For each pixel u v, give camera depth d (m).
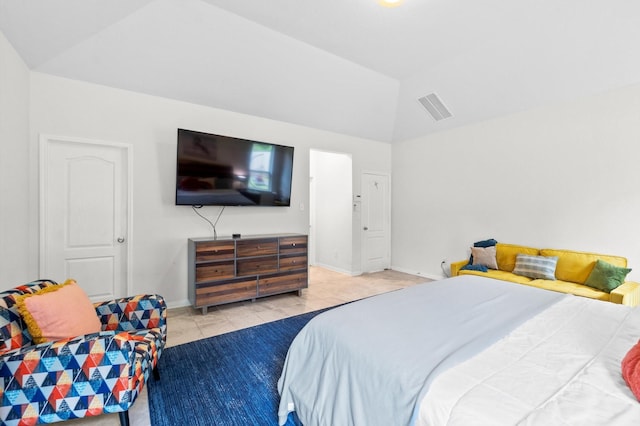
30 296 1.56
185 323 3.13
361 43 3.32
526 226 3.98
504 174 4.19
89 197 3.19
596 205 3.40
